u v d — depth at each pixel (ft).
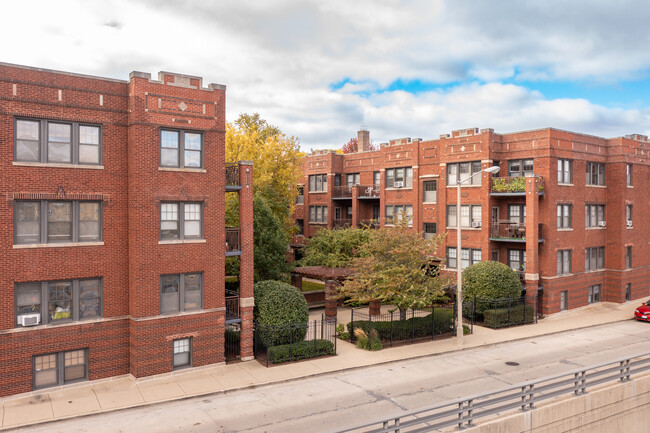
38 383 59.21
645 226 129.39
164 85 64.90
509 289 100.89
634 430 63.62
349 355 76.95
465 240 114.32
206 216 68.54
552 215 106.73
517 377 68.49
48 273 59.11
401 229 88.99
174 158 66.44
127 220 64.64
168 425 51.93
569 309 112.68
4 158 56.24
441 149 119.44
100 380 63.00
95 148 62.59
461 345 83.97
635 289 126.11
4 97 56.08
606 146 122.11
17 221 57.72
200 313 67.87
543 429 54.34
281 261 108.06
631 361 77.20
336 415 54.70
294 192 140.36
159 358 64.80
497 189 108.78
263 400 59.21
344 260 118.52
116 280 63.93
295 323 75.61
